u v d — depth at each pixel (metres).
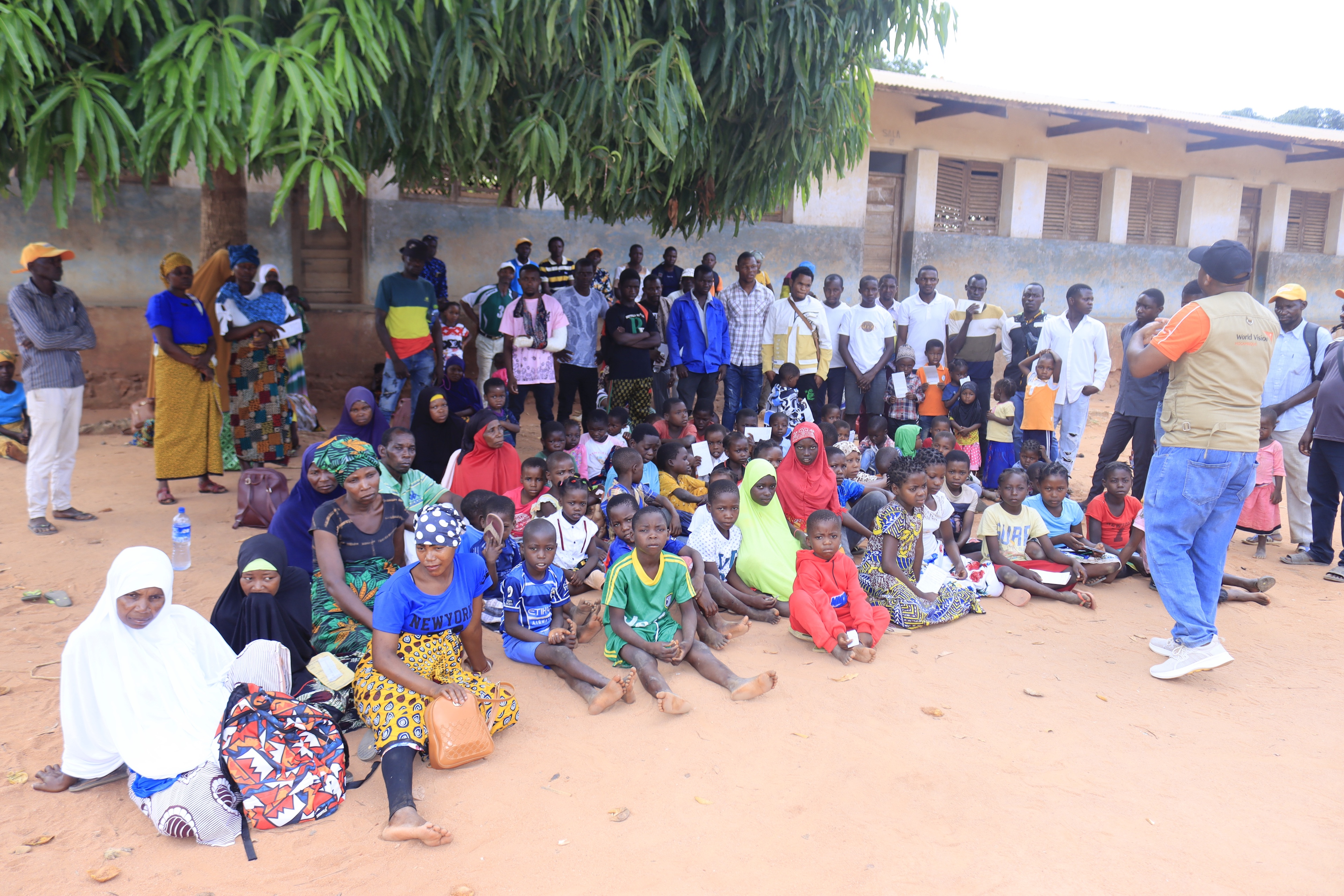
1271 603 5.59
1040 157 14.66
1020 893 2.78
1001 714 3.99
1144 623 5.21
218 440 6.89
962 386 8.23
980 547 6.28
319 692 3.65
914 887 2.80
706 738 3.73
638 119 5.38
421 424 6.64
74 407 6.05
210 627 3.43
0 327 9.70
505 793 3.30
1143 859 2.96
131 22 4.36
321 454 4.03
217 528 6.14
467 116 5.06
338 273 11.26
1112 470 5.89
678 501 6.40
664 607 4.41
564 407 8.76
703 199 7.44
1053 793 3.36
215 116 4.20
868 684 4.27
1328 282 17.16
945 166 14.34
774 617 5.12
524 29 4.88
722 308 8.77
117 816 3.11
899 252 14.24
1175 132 15.45
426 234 11.02
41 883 2.73
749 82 5.83
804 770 3.49
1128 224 15.86
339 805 3.21
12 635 4.39
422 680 3.47
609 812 3.20
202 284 7.43
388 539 4.20
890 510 5.15
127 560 3.10
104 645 3.08
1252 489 4.60
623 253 12.28
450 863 2.89
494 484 5.93
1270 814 3.25
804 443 5.86
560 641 4.28
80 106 3.95
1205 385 4.25
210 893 2.73
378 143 5.32
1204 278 4.42
